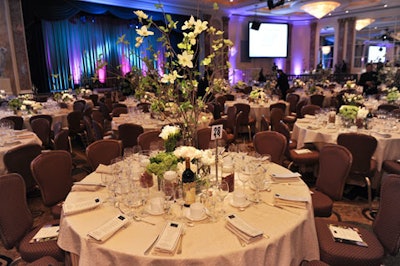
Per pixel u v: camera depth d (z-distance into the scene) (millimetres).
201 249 1521
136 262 1495
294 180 2387
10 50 8516
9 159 3260
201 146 3799
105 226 1704
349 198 3877
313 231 1919
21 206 2232
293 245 1717
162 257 1476
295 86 10977
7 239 2105
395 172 3461
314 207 2564
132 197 1991
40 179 2660
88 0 9852
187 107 2152
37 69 9836
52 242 2115
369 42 15203
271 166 2695
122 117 5570
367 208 3629
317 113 5234
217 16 13047
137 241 1601
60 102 7742
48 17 9188
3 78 8461
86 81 10984
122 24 11656
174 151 2096
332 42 16031
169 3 11242
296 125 4668
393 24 14430
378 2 11625
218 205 1953
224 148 3029
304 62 15641
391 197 2016
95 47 11203
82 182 2324
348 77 13508
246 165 2568
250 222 1762
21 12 8609
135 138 4535
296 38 15602
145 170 2215
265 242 1577
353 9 13031
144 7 11180
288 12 13812
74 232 1723
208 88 2236
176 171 2020
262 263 1559
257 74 13906
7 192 2145
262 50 14688
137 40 2072
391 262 2600
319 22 14891
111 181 2225
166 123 4652
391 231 1974
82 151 6254
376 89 8227
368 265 1941
